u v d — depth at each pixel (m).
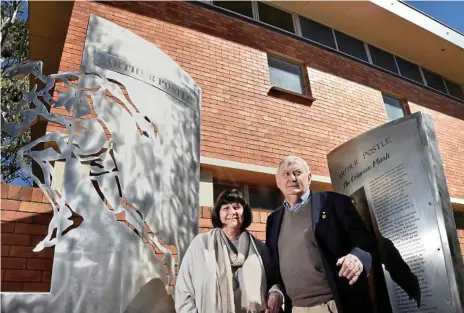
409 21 7.48
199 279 2.11
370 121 6.61
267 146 5.18
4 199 2.97
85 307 2.07
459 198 6.70
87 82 2.53
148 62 2.92
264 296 2.13
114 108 2.58
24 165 2.20
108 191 2.37
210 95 5.11
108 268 2.21
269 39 6.31
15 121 2.45
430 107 7.94
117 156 2.48
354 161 2.94
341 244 2.15
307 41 6.84
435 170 2.34
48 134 2.33
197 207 2.93
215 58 5.46
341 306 2.00
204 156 4.61
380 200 2.63
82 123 2.43
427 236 2.28
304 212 2.31
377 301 2.46
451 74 9.16
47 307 1.97
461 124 8.27
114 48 2.73
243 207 2.38
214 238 2.28
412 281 2.32
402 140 2.55
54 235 2.34
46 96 2.43
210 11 5.88
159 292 2.39
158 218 2.55
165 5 5.44
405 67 8.40
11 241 2.89
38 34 6.32
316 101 6.14
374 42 8.02
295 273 2.21
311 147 5.59
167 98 2.96
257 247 2.33
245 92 5.45
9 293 1.92
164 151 2.78
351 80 6.92
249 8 6.53
